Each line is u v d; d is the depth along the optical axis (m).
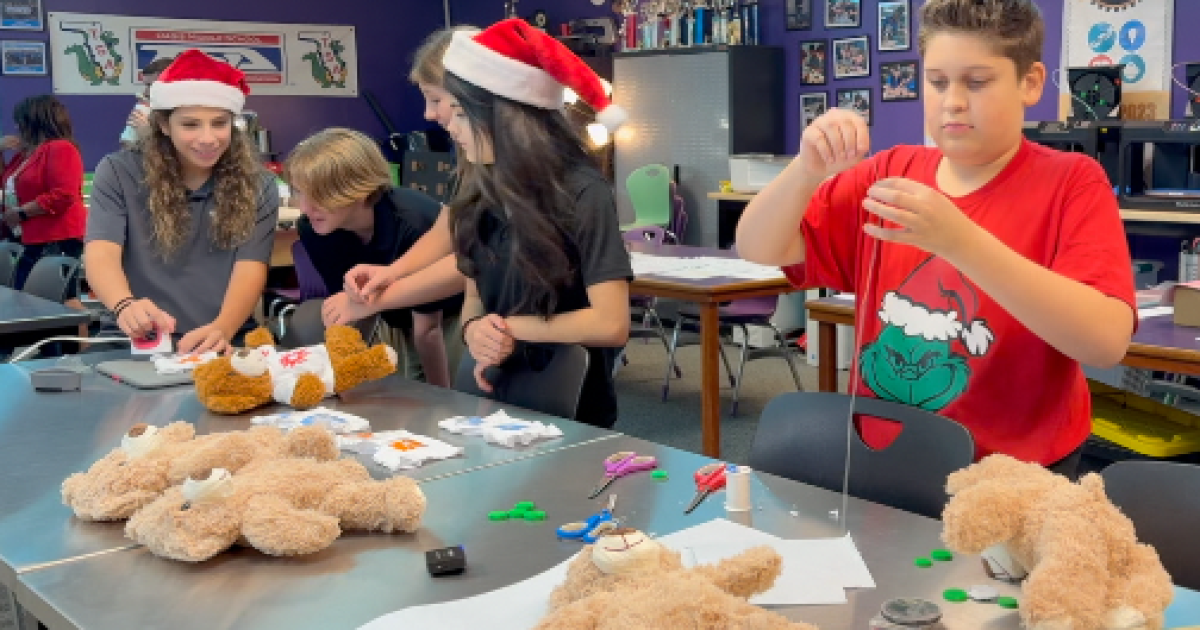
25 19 7.68
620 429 4.77
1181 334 2.85
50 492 1.67
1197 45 5.07
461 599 1.24
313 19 8.76
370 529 1.46
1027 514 1.12
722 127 6.77
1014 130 1.54
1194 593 1.19
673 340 5.25
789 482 1.63
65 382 2.31
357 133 2.84
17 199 6.22
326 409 2.11
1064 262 1.52
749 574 1.13
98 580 1.33
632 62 7.20
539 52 2.05
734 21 6.84
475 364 2.42
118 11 7.99
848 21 6.60
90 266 2.75
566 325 2.19
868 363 1.77
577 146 2.18
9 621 2.26
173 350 2.70
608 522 1.44
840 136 1.47
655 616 1.00
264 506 1.38
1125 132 4.57
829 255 1.78
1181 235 4.79
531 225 2.12
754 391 5.41
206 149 2.69
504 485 1.65
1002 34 1.46
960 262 1.36
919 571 1.28
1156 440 2.91
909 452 1.67
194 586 1.30
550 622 1.05
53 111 6.25
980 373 1.63
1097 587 1.03
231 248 2.83
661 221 6.84
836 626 1.15
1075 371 1.63
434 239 2.63
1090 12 5.40
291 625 1.19
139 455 1.60
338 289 3.01
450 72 2.12
